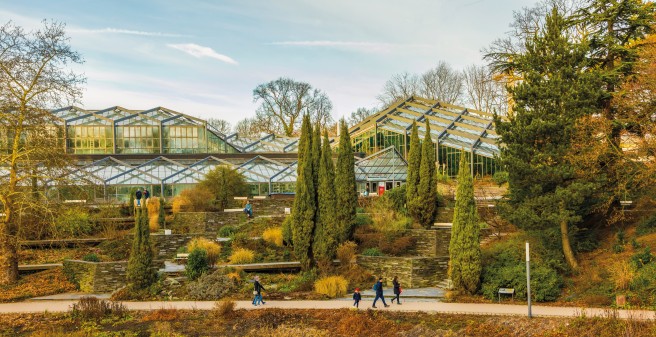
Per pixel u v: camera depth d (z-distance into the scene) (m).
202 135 68.00
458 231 29.41
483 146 63.81
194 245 36.16
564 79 29.58
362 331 23.89
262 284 31.86
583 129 28.03
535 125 28.33
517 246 31.00
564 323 22.83
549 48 29.97
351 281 32.22
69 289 32.50
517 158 28.80
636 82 29.53
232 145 72.69
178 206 44.22
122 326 25.27
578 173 28.45
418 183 39.28
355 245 34.72
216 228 42.31
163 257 37.84
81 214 39.19
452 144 64.31
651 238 29.11
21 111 31.52
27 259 35.91
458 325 23.83
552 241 30.12
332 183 34.75
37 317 26.64
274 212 45.41
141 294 30.28
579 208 29.52
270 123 98.31
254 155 64.69
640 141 29.41
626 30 33.03
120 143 65.12
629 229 31.41
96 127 64.69
